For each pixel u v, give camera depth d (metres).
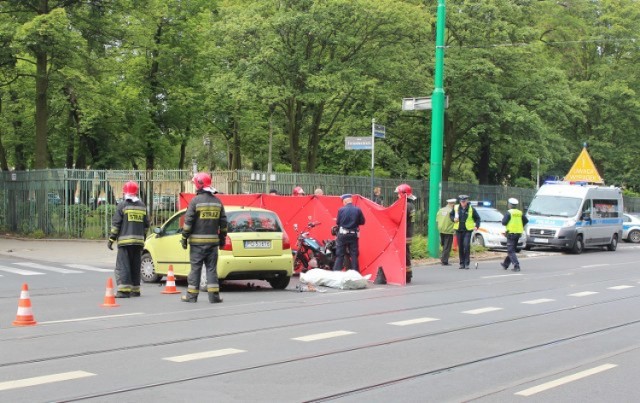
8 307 12.16
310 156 33.53
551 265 22.64
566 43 46.31
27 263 21.67
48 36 28.48
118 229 13.49
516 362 7.99
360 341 9.09
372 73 30.34
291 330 9.86
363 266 17.05
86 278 17.47
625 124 48.97
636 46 47.34
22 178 31.72
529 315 11.52
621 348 8.87
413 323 10.52
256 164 48.50
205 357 8.06
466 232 20.70
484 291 14.90
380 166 43.09
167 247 15.78
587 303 13.12
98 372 7.31
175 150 55.62
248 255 14.52
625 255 28.50
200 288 14.67
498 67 34.50
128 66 38.19
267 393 6.56
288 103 32.94
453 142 37.88
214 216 12.82
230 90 28.81
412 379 7.17
